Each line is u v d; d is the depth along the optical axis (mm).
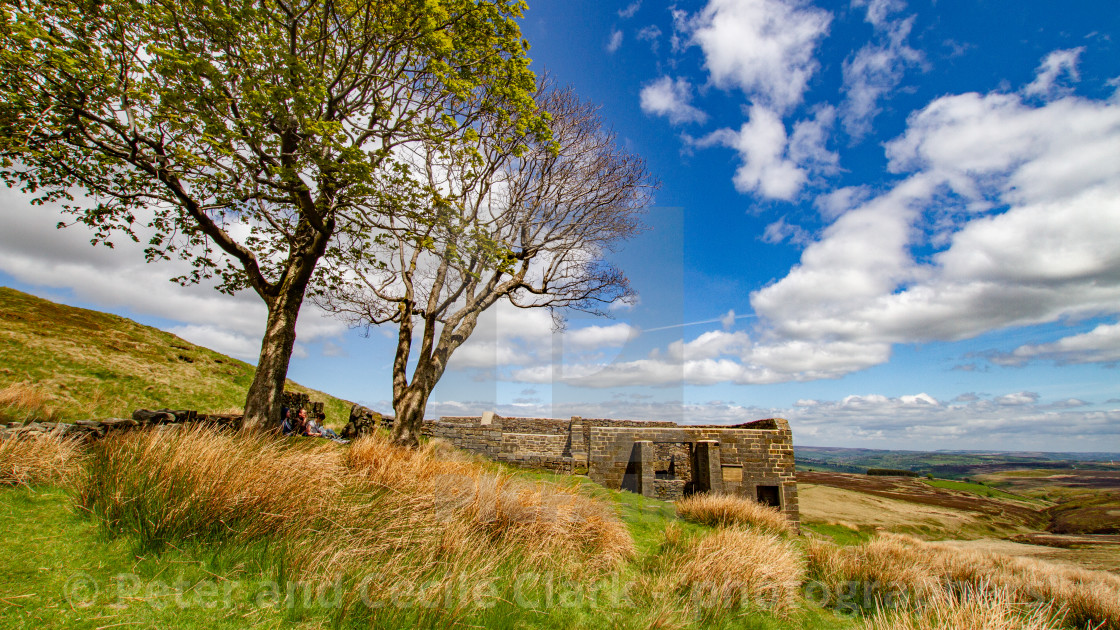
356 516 4219
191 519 3473
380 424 16000
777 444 13500
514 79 9586
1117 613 6773
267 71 7320
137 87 7168
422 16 8070
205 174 7723
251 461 4395
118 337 25078
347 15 8375
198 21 7316
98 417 14336
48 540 3148
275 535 3637
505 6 9391
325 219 8383
